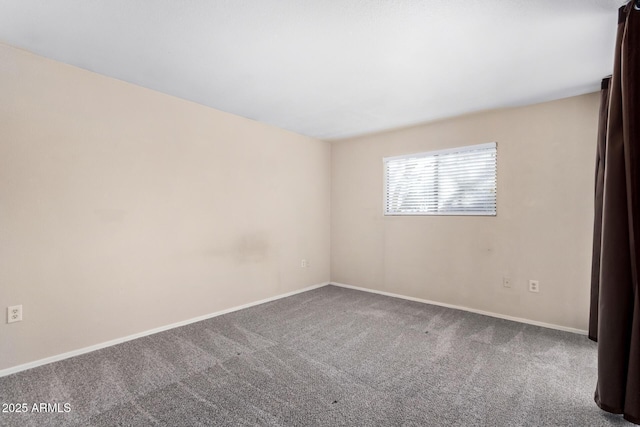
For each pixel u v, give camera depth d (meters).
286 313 3.37
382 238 4.16
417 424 1.62
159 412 1.70
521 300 3.11
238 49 2.06
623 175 1.57
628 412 1.53
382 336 2.74
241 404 1.78
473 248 3.40
